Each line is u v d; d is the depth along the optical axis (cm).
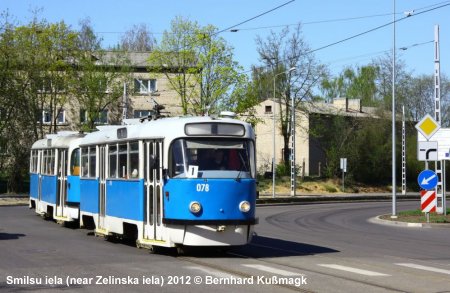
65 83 5144
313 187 6003
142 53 6309
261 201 4425
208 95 4962
